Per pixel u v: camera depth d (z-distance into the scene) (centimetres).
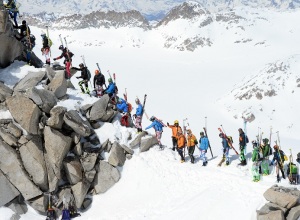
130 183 2294
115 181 2303
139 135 2483
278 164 2064
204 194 2041
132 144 2450
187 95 9950
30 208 2128
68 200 2161
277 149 2089
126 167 2367
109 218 2103
